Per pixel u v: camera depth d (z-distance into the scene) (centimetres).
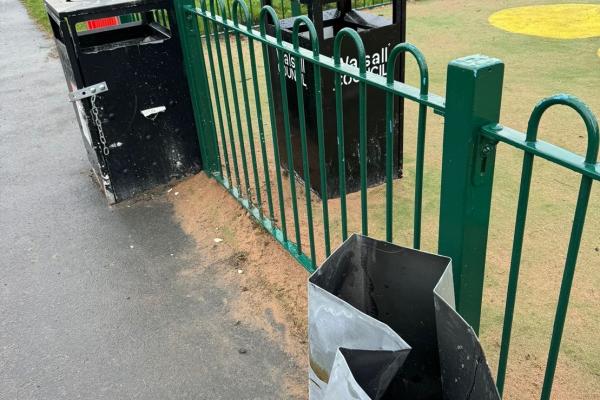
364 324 133
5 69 676
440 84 513
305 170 247
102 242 332
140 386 232
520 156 380
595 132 120
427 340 156
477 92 140
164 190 378
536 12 737
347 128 328
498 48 599
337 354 126
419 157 175
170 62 348
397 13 308
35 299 288
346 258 159
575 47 586
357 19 334
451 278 144
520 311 248
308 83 312
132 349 252
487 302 254
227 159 346
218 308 271
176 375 236
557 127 410
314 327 148
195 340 254
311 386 162
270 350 244
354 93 318
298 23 218
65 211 367
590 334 233
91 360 247
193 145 380
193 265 304
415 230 188
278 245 307
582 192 127
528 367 220
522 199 143
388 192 195
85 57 321
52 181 406
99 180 383
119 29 377
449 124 150
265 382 229
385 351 131
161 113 359
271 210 310
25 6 1027
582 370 217
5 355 253
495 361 223
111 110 343
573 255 136
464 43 626
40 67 672
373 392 127
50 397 230
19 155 451
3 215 367
